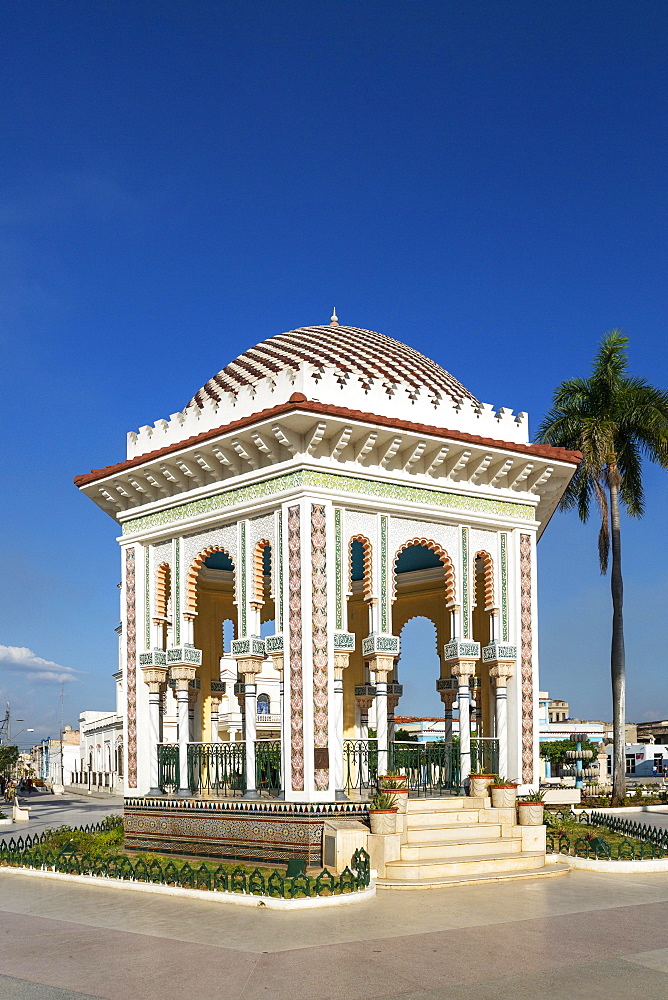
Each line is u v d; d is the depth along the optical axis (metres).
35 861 17.62
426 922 12.45
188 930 12.09
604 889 14.91
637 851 17.83
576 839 19.06
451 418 19.36
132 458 20.88
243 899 13.69
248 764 17.80
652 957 10.67
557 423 33.84
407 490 18.64
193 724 21.61
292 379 17.66
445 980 9.80
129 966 10.40
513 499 20.17
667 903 13.80
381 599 18.17
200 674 22.22
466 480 19.53
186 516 19.59
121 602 21.03
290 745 16.98
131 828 19.64
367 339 21.88
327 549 17.42
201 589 22.48
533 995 9.31
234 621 23.03
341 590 17.61
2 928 12.61
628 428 33.91
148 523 20.52
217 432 18.08
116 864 16.02
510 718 19.62
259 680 46.66
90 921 12.88
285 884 13.85
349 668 24.36
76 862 16.80
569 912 13.09
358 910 13.23
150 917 13.00
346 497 17.70
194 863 17.48
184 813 18.55
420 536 18.94
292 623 17.23
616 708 33.12
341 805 16.56
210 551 19.39
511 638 19.88
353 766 18.20
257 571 18.34
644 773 63.41
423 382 20.39
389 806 15.97
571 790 34.75
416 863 15.38
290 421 16.97
